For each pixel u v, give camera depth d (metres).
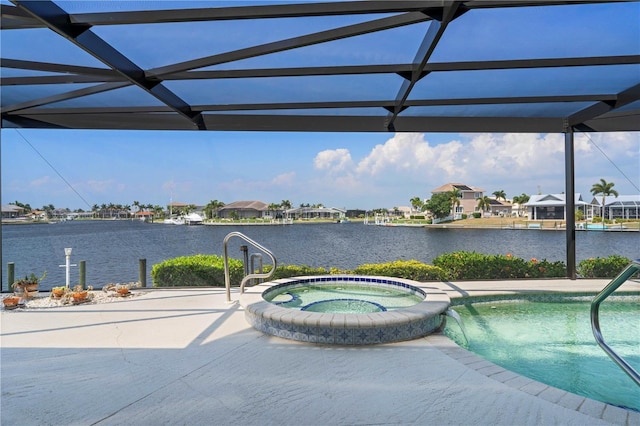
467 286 5.76
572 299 5.46
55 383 2.49
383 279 5.45
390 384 2.45
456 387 2.40
